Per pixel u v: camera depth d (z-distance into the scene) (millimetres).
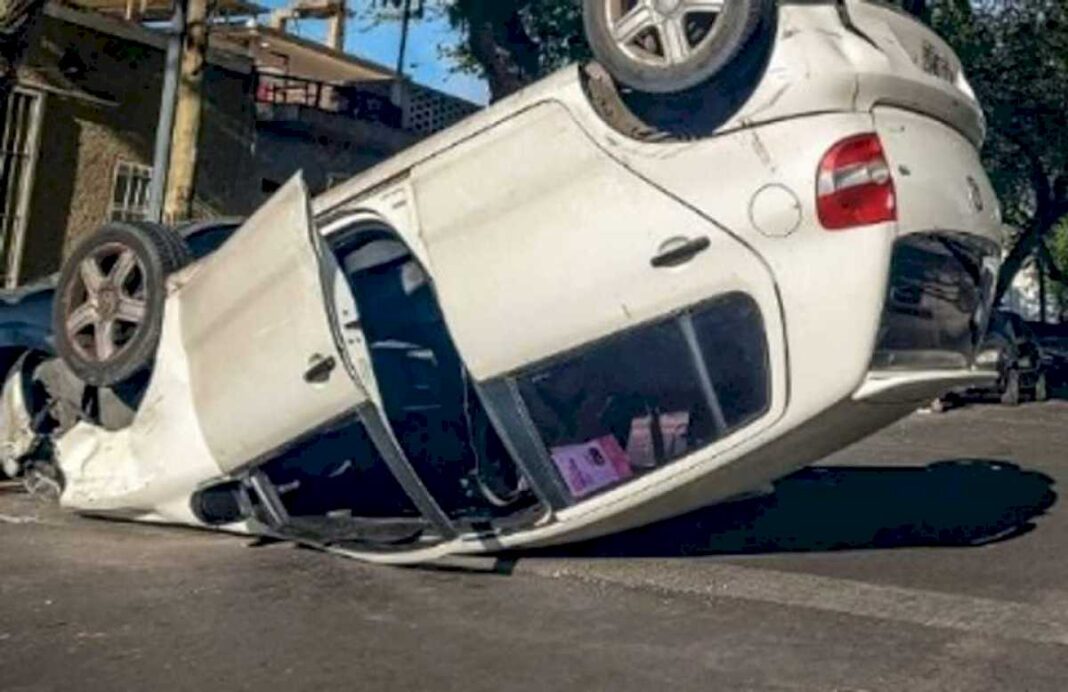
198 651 4227
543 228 5004
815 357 4672
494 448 5906
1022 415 15633
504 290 5086
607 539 6363
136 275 6195
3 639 4316
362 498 6570
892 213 4566
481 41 13641
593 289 4906
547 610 4902
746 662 4176
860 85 4676
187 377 5980
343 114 18797
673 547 6223
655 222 4801
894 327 4758
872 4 5051
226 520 6129
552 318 4992
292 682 3896
